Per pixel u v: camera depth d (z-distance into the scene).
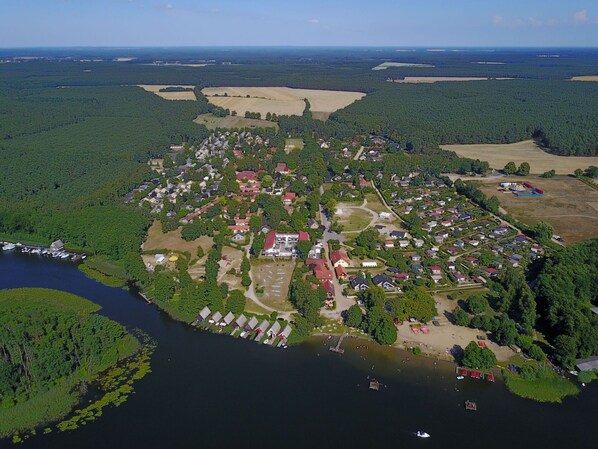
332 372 149.88
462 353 158.25
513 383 144.62
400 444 124.06
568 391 142.38
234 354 158.25
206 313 178.25
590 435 127.38
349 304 186.25
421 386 144.12
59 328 163.00
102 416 132.75
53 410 134.50
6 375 137.38
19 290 198.50
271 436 126.12
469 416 133.25
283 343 163.00
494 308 182.50
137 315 181.75
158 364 153.50
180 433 126.94
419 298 176.38
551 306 168.25
